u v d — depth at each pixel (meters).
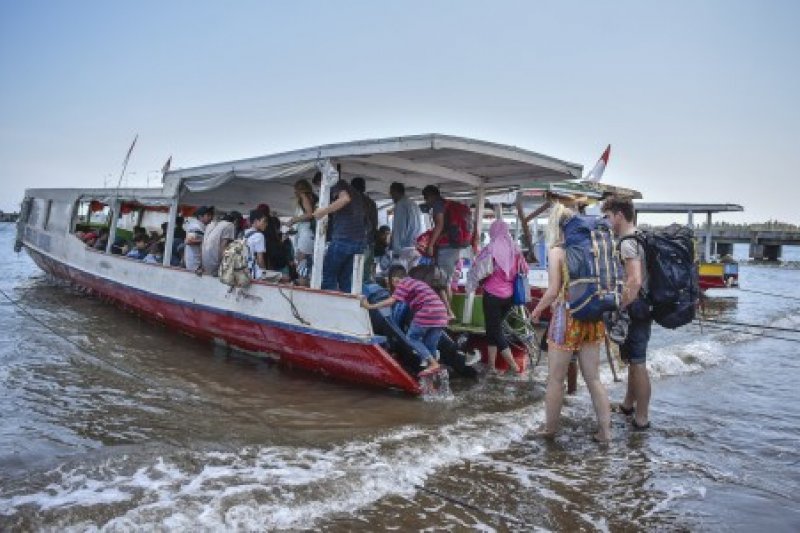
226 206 12.98
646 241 5.48
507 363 7.84
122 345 8.62
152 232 14.26
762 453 5.04
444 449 4.80
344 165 8.27
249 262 8.27
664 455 4.91
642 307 5.47
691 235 5.62
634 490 4.20
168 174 10.10
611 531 3.60
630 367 5.86
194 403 5.91
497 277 7.59
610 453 4.93
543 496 4.05
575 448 5.02
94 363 7.42
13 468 4.15
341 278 7.56
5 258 27.09
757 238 48.53
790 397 7.04
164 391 6.32
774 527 3.69
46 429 4.99
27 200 17.73
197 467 4.24
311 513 3.62
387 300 6.64
